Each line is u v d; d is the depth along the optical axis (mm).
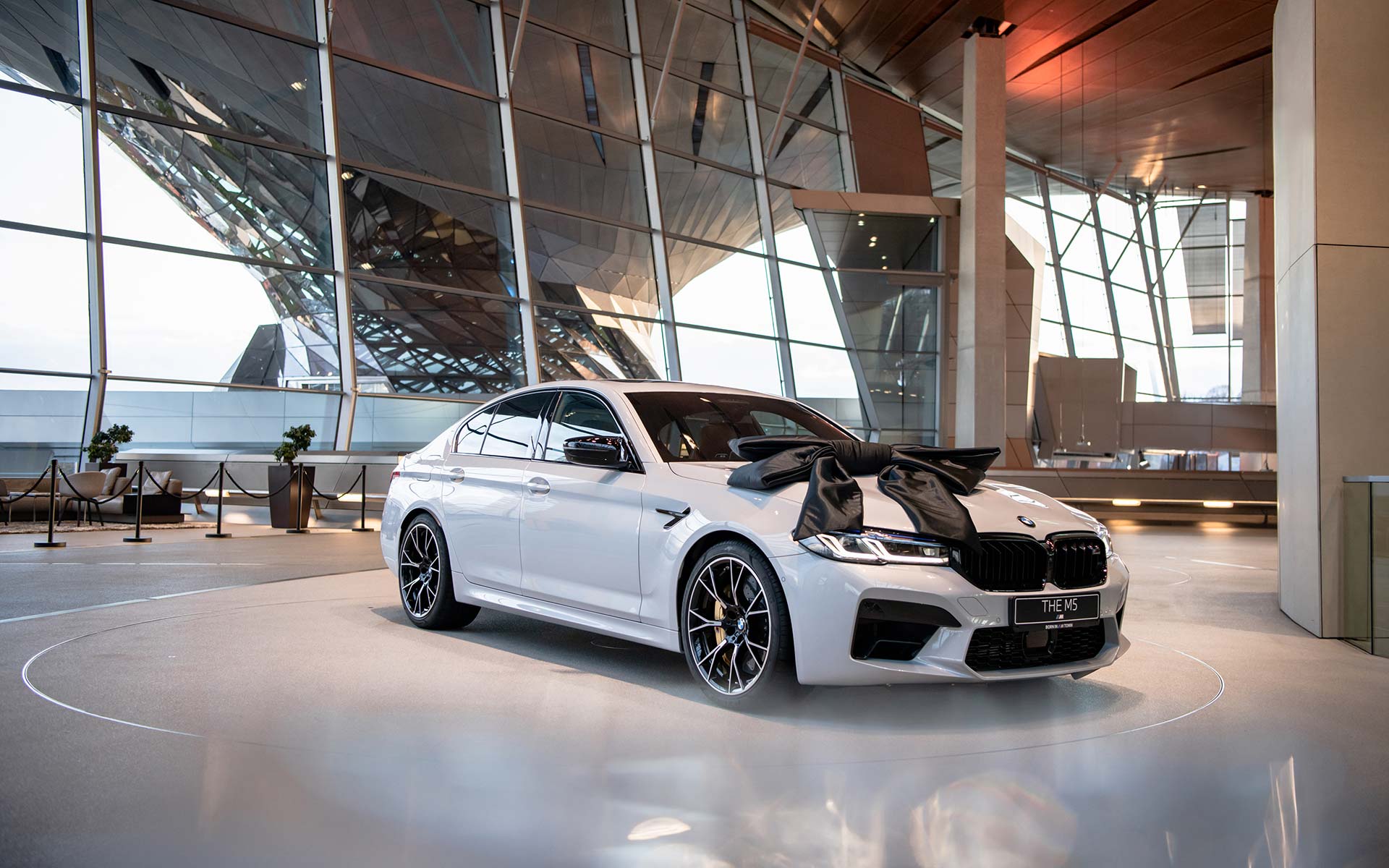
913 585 3311
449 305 16078
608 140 18188
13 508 12711
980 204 18641
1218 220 30797
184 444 14312
